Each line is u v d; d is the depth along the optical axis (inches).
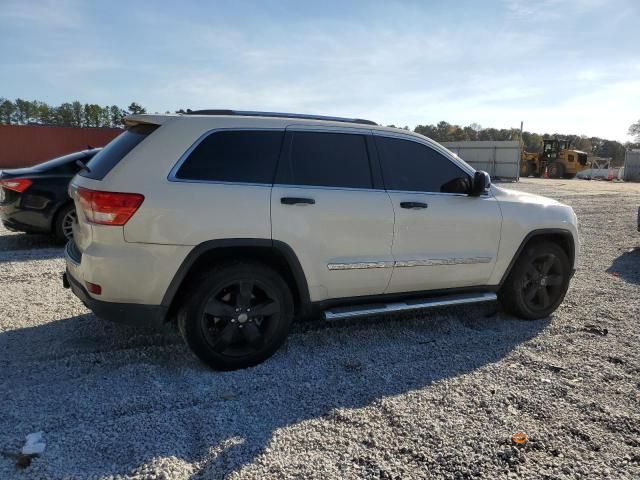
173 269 133.0
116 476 97.0
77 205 142.7
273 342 149.0
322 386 136.5
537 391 135.9
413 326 184.2
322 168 153.6
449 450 108.7
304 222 146.3
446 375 145.0
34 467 98.6
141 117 144.5
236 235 137.9
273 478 98.7
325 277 152.5
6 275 233.8
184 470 100.0
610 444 112.5
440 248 169.9
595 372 148.2
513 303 191.3
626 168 1670.8
